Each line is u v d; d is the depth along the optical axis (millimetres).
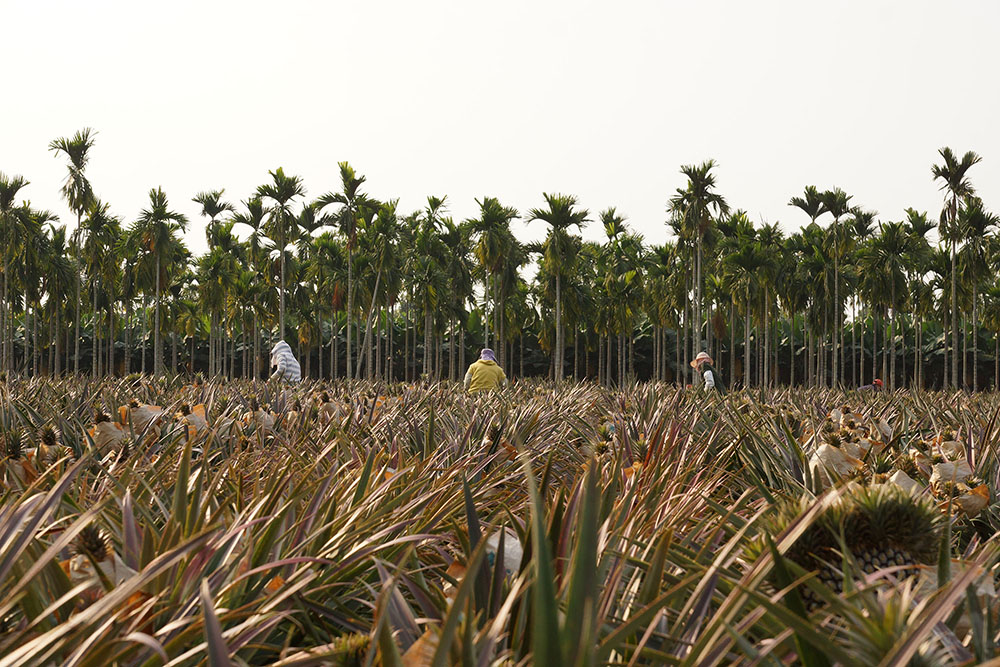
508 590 2422
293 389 12758
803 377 98250
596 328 75562
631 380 18219
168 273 63594
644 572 2545
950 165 51438
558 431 7777
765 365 63625
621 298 73500
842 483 3648
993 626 1984
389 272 63781
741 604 1804
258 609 2373
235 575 2627
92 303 72938
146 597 2295
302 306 76312
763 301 69125
